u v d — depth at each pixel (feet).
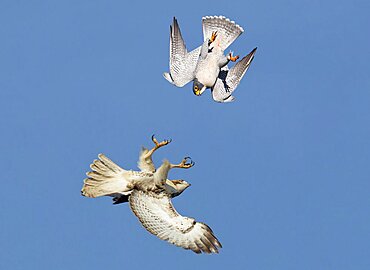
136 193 60.59
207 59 78.89
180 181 62.75
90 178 61.05
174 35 78.89
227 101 78.02
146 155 62.69
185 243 57.41
